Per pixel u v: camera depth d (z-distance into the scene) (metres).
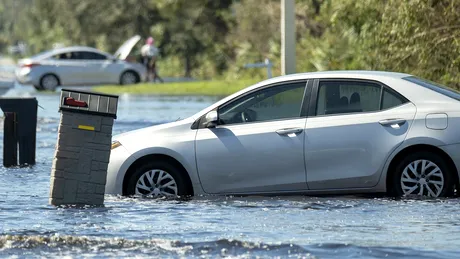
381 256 22.14
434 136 30.59
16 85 129.25
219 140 31.58
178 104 82.56
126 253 22.73
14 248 23.36
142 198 31.80
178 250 22.95
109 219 27.86
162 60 178.75
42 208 29.94
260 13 129.38
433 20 55.97
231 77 130.38
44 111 77.56
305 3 117.44
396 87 31.30
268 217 27.94
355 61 76.88
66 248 23.34
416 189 30.97
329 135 31.02
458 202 30.03
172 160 32.00
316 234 25.09
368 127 30.94
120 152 32.09
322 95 31.56
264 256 22.19
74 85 113.06
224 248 23.03
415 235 24.84
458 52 54.44
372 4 61.72
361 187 30.98
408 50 56.62
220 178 31.58
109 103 30.38
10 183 36.50
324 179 31.05
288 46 67.12
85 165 30.31
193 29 171.12
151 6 183.25
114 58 113.94
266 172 31.31
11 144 42.41
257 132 31.44
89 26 190.62
